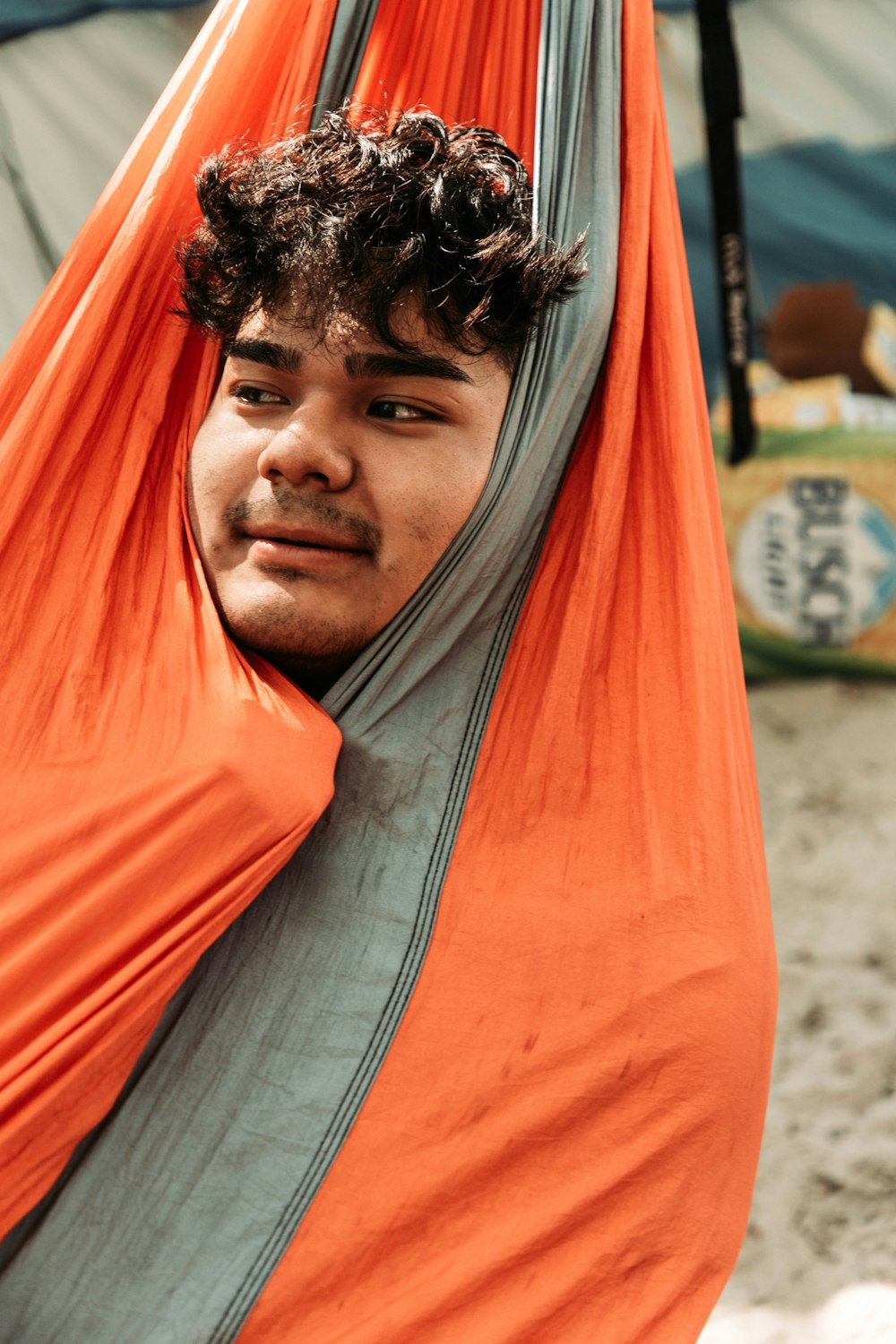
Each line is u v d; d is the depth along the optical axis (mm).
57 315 1063
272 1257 971
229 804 923
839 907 2807
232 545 974
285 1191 979
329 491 943
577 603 1065
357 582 954
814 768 3311
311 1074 996
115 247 1046
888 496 3479
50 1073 917
